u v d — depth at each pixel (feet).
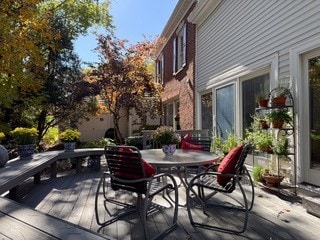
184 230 9.12
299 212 10.65
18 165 13.73
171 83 39.17
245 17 18.31
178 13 32.71
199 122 27.94
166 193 12.73
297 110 13.17
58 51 32.24
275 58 14.93
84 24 36.01
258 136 14.28
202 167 13.01
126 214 10.60
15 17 22.72
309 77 12.73
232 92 20.39
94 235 4.59
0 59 23.16
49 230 4.80
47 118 34.68
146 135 23.20
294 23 13.39
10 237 4.52
